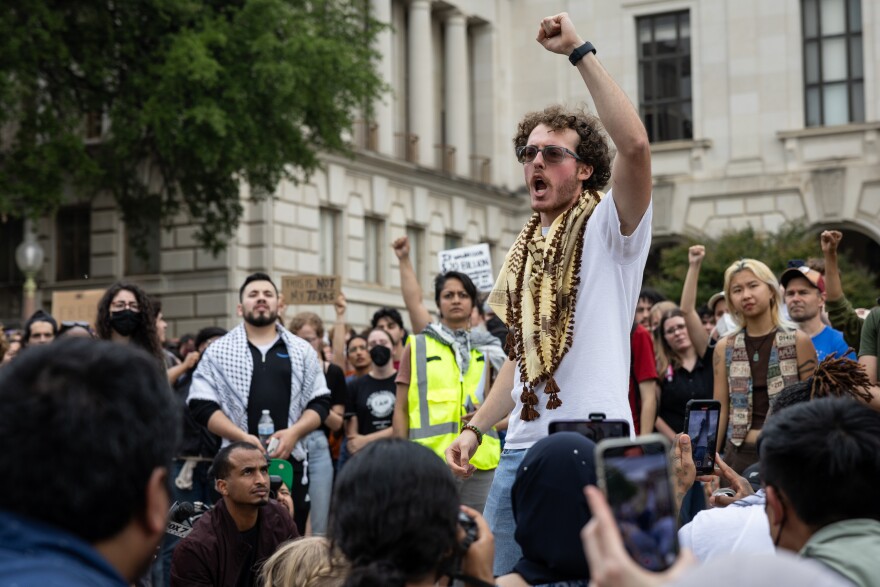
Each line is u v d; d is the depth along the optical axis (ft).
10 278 109.19
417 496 10.32
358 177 117.19
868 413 10.61
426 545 10.32
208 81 76.28
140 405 7.31
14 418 7.09
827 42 126.11
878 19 123.65
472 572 10.65
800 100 126.11
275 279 104.42
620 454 7.72
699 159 129.18
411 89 129.18
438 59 136.87
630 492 7.55
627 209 14.49
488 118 139.13
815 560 10.16
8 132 91.09
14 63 74.02
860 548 10.14
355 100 86.43
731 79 128.77
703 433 16.35
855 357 29.96
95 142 101.24
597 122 16.29
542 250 15.72
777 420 10.81
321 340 41.39
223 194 89.10
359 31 91.35
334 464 40.70
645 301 39.52
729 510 13.60
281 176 91.25
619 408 15.10
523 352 15.70
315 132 88.53
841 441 10.35
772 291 26.27
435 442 28.02
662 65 132.46
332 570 12.59
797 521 10.66
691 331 31.91
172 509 25.27
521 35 140.87
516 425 15.79
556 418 15.26
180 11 78.59
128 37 79.46
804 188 124.77
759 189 126.52
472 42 140.77
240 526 23.24
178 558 22.95
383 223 120.78
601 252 15.23
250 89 79.00
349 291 113.91
